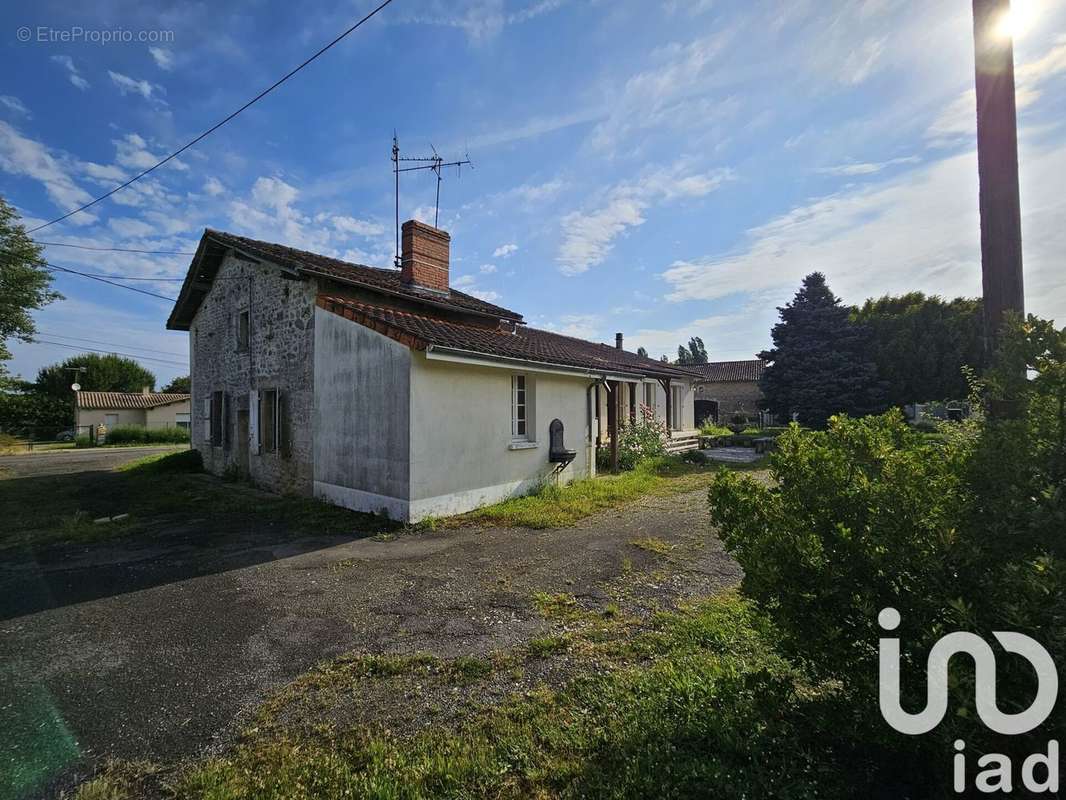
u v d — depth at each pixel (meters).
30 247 17.72
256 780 2.12
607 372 10.54
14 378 21.44
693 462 13.05
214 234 10.49
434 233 11.26
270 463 9.78
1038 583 1.57
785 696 2.19
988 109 2.66
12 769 2.23
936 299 24.03
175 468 12.74
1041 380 1.87
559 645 3.24
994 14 2.64
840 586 2.01
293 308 9.20
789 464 2.35
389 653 3.23
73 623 3.77
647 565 4.86
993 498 1.84
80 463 16.62
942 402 22.12
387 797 1.99
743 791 1.85
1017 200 2.62
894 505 2.00
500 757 2.21
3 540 6.26
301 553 5.56
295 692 2.81
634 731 2.28
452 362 7.10
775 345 24.05
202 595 4.32
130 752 2.34
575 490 8.73
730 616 3.50
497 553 5.38
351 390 7.72
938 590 1.82
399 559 5.25
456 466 7.29
